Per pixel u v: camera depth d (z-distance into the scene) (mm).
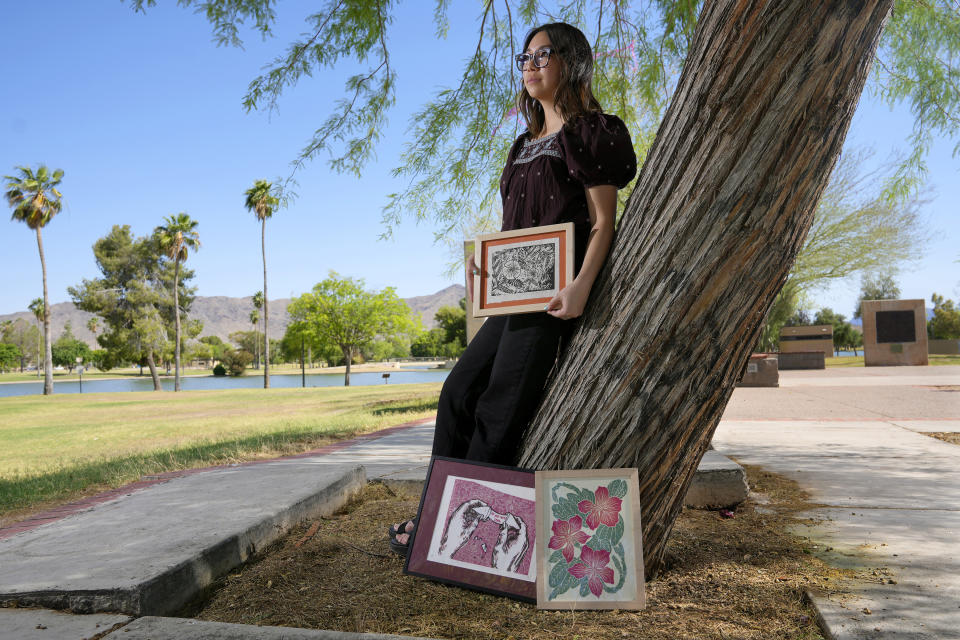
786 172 1690
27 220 38281
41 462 7562
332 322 44781
